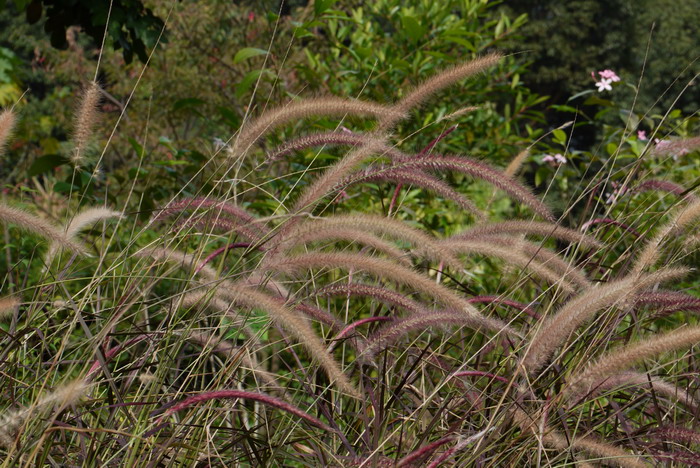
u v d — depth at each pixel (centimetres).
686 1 2684
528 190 283
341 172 262
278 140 488
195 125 961
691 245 305
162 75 896
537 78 2564
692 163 599
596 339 266
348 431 271
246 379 313
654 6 2666
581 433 275
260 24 870
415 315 254
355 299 339
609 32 2634
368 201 546
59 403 208
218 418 268
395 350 302
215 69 895
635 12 2653
